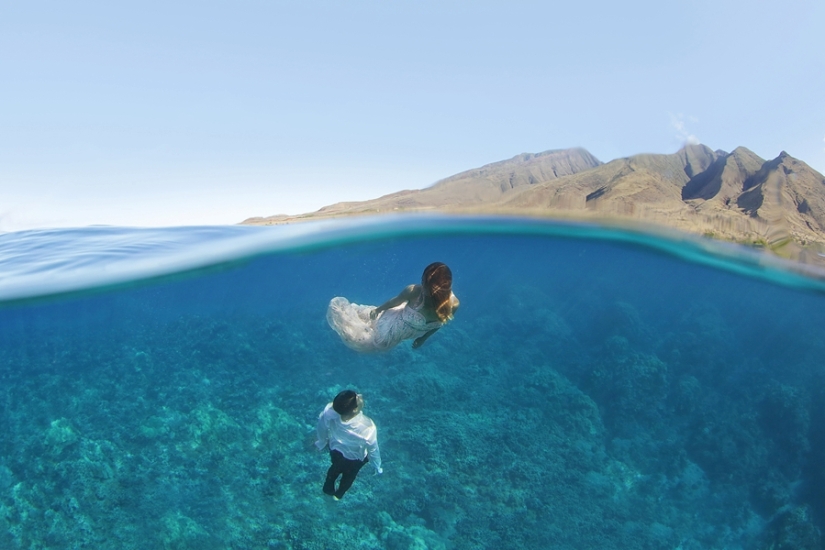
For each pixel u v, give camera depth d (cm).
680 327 1677
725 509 855
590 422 1003
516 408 995
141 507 682
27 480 724
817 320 1600
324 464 774
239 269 1276
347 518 698
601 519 760
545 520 737
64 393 988
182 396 949
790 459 976
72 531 643
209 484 729
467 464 815
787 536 788
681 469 930
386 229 1131
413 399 960
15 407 941
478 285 1961
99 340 1377
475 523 720
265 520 679
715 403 1141
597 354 1307
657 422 1052
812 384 1257
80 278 938
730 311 1825
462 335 1330
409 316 296
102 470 741
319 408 906
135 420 871
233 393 956
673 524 799
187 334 1309
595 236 1151
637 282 1833
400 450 835
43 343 1380
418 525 702
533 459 849
